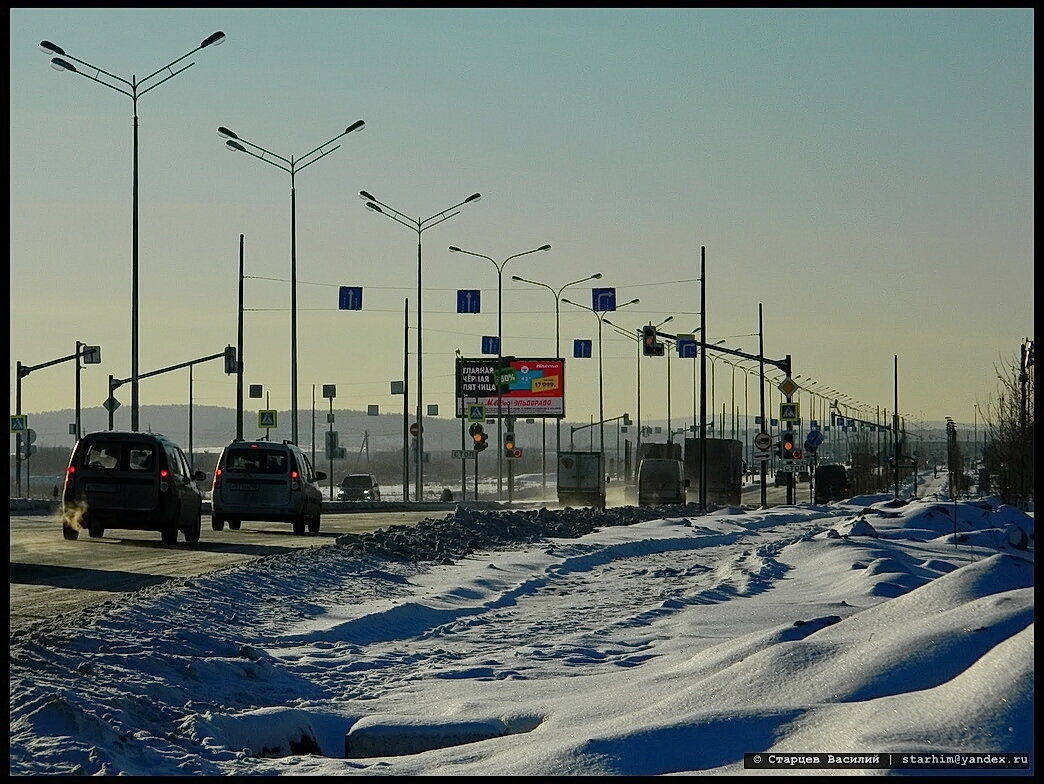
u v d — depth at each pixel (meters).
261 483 37.22
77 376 74.44
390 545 29.67
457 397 97.94
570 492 73.25
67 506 30.67
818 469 85.06
